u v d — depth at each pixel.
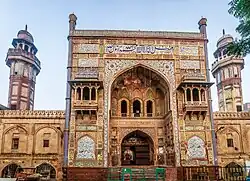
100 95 18.03
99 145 17.17
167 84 18.73
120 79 19.66
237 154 20.97
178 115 18.08
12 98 24.89
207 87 18.34
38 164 19.98
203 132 17.88
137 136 20.45
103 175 16.64
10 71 25.84
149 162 19.98
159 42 19.36
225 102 26.11
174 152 17.45
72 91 17.80
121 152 20.05
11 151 20.06
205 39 19.59
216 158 17.47
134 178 15.74
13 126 20.47
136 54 19.00
